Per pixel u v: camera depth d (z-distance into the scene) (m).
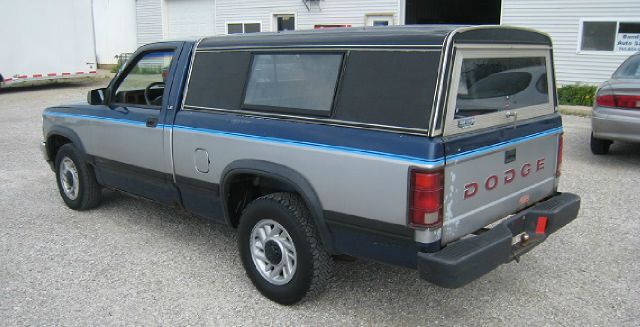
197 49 4.50
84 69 18.67
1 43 16.48
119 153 5.14
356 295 4.09
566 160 8.20
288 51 3.82
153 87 5.16
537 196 4.12
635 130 7.40
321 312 3.85
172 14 22.70
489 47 3.47
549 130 4.12
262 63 3.99
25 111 13.53
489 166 3.50
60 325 3.67
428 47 3.20
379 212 3.27
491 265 3.27
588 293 4.12
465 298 4.06
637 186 6.81
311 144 3.55
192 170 4.42
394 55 3.33
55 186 6.92
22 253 4.82
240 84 4.11
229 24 21.22
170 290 4.16
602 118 7.66
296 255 3.74
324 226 3.59
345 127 3.43
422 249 3.16
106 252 4.86
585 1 14.44
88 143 5.51
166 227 5.48
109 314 3.81
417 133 3.13
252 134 3.91
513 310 3.88
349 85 3.47
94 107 5.43
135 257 4.75
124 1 23.92
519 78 3.83
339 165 3.41
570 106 14.09
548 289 4.19
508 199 3.76
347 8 18.38
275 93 3.87
